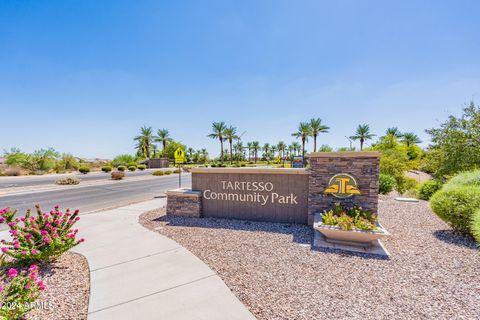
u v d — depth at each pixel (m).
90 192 16.08
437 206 6.31
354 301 3.23
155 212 8.95
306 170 6.94
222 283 3.71
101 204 11.64
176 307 3.12
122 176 26.95
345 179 6.32
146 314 2.99
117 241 5.65
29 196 14.48
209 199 8.05
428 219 7.33
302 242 5.48
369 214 5.81
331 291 3.47
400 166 15.02
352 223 5.43
